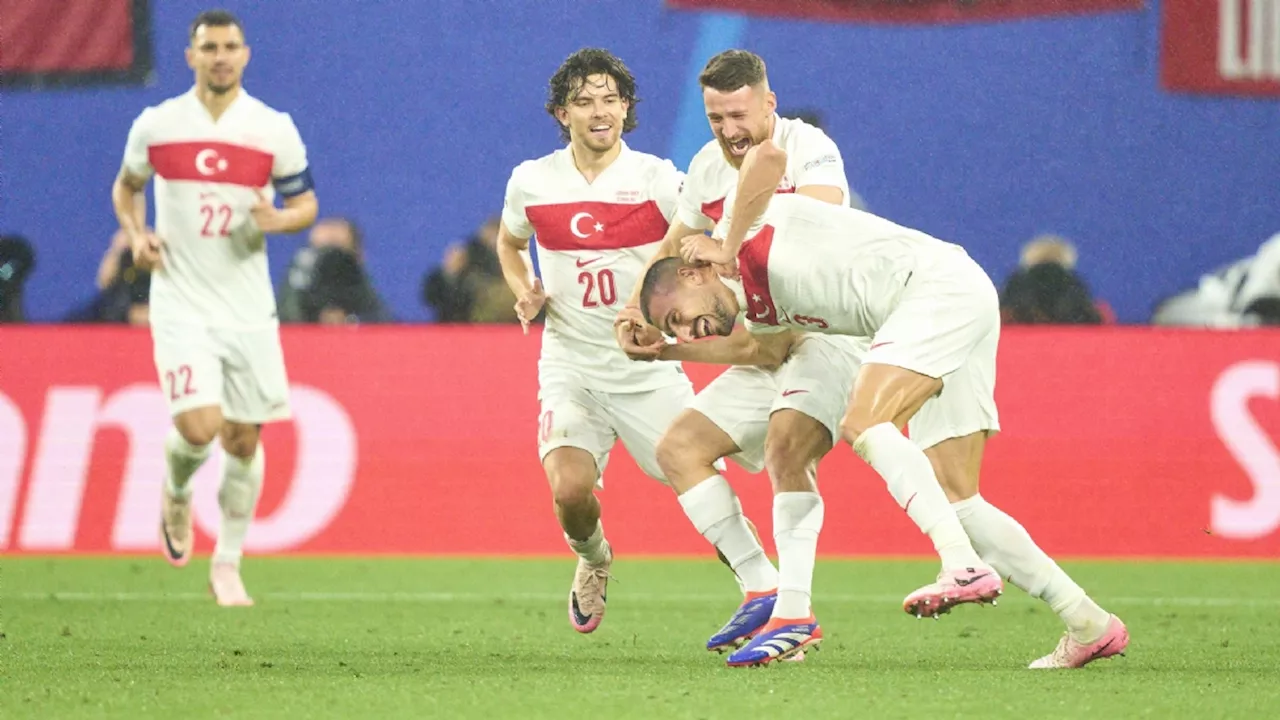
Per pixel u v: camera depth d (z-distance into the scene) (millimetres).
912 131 50219
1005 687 16625
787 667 18641
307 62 49750
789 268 17641
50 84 48656
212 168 28797
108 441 37375
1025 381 37750
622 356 22438
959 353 17594
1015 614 26891
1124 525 37375
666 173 22359
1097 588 31219
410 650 20844
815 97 50250
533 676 17594
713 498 19891
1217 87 49562
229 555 28141
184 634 22953
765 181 17250
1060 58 49844
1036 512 37406
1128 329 37938
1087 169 50062
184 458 28828
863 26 50000
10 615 25766
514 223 22953
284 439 37406
